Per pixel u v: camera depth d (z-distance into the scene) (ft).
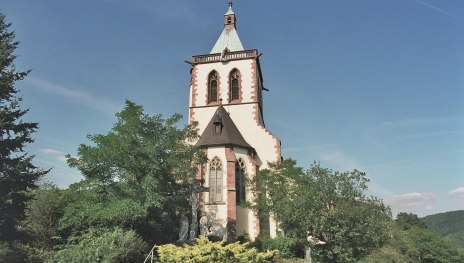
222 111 142.82
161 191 83.87
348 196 92.32
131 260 72.13
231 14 172.35
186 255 63.36
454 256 204.23
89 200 81.92
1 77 93.91
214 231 116.06
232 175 120.26
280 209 97.60
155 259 71.51
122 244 71.20
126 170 82.53
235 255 65.16
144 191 79.71
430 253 200.75
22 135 95.30
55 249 94.63
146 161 80.53
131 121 83.87
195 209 103.76
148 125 87.15
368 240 94.12
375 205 94.79
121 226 80.59
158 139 86.48
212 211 118.52
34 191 105.29
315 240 94.53
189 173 96.53
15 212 90.22
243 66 152.66
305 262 93.71
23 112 97.55
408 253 179.73
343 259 89.97
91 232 78.48
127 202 76.43
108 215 75.05
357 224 88.74
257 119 144.46
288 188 102.47
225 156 123.44
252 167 128.26
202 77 154.61
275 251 72.54
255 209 114.83
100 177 81.76
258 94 156.97
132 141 82.28
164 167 85.97
